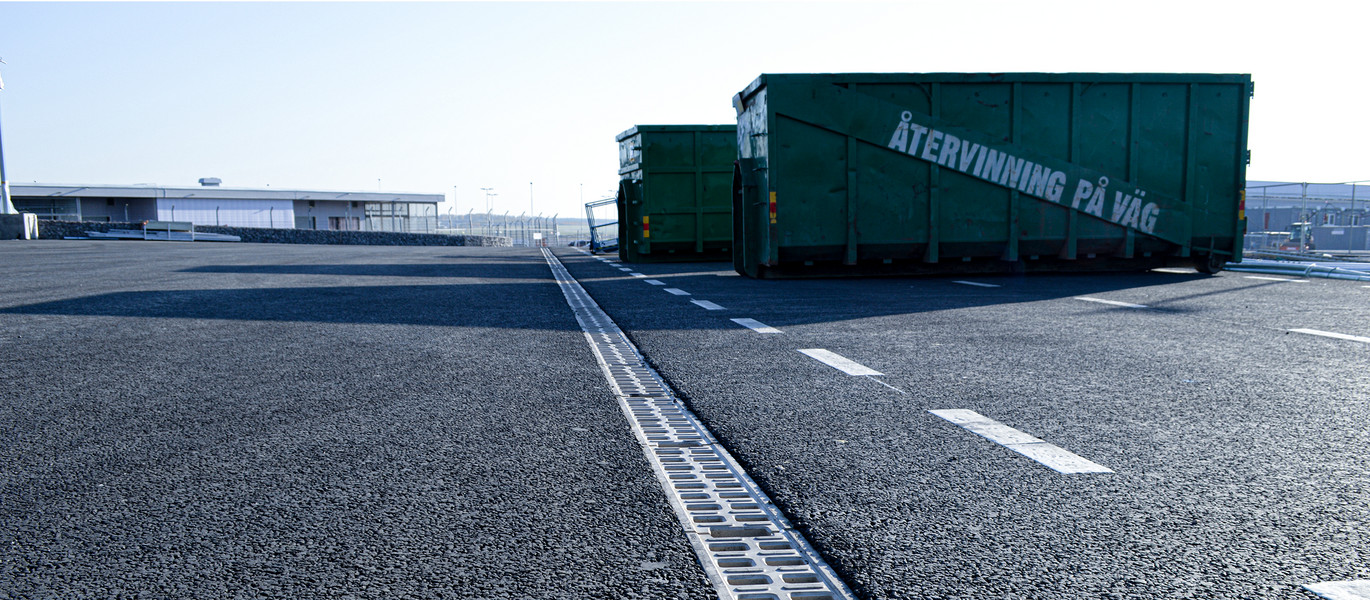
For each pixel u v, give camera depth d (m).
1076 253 11.89
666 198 18.00
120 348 5.34
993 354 4.98
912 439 3.05
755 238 12.05
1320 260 16.98
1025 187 11.63
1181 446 2.93
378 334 6.02
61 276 12.05
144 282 10.98
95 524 2.23
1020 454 2.84
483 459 2.85
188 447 2.99
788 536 2.14
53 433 3.20
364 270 14.47
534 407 3.65
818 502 2.38
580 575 1.90
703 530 2.19
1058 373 4.36
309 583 1.86
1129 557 1.98
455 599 1.78
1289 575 1.87
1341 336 5.61
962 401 3.70
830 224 11.48
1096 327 6.18
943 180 11.60
